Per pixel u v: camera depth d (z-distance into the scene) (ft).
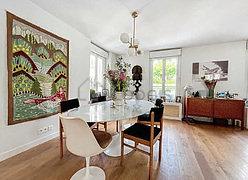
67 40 8.23
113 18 7.33
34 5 6.25
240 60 10.71
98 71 13.37
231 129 9.81
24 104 6.02
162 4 5.92
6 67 5.33
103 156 5.90
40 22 6.57
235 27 8.19
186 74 12.62
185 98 12.03
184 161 5.61
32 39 6.20
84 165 5.23
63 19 7.63
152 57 13.98
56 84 7.63
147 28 8.48
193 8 6.18
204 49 11.87
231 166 5.29
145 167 5.17
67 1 5.92
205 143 7.39
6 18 5.23
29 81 6.17
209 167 5.22
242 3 5.71
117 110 5.62
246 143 7.40
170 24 7.88
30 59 6.15
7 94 5.42
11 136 5.64
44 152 6.13
